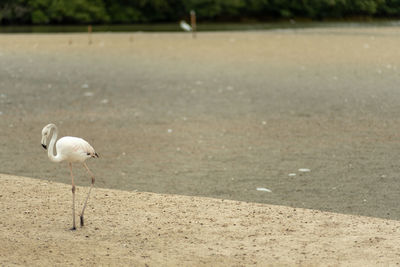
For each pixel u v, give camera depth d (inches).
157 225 344.2
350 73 1090.1
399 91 892.0
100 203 387.5
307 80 1015.6
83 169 505.4
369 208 396.5
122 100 841.5
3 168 501.4
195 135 629.9
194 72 1127.0
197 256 296.0
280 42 1774.1
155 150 568.4
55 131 328.2
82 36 2098.9
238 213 370.3
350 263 286.7
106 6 3329.2
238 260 291.3
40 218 351.9
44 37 2049.7
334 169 498.3
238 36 2044.8
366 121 690.8
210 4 3380.9
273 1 3442.4
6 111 761.0
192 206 384.8
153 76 1076.5
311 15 3469.5
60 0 3161.9
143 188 447.8
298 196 426.0
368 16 3435.0
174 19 3442.4
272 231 336.2
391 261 288.7
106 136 624.4
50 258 287.6
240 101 827.4
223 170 499.2
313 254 299.4
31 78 1060.5
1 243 305.7
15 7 3125.0
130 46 1680.6
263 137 617.6
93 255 293.4
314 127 661.9
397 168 497.7
